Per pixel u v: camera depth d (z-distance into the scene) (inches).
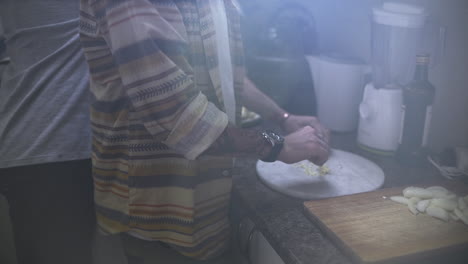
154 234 33.2
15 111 37.4
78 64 38.1
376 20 43.2
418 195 32.4
